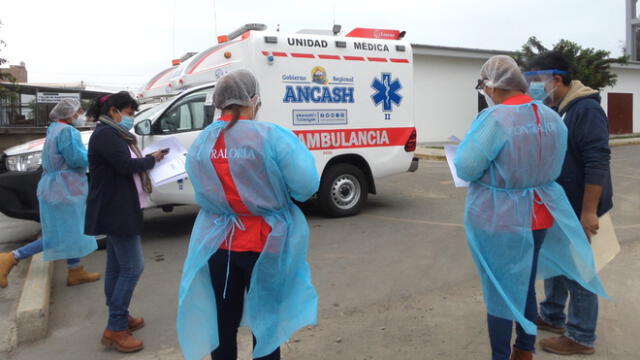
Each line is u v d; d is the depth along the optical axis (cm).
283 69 718
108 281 390
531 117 271
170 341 396
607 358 340
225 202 248
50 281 521
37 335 405
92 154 360
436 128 2169
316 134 750
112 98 370
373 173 816
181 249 658
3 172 664
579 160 315
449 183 1144
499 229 273
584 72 1895
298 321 255
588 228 309
